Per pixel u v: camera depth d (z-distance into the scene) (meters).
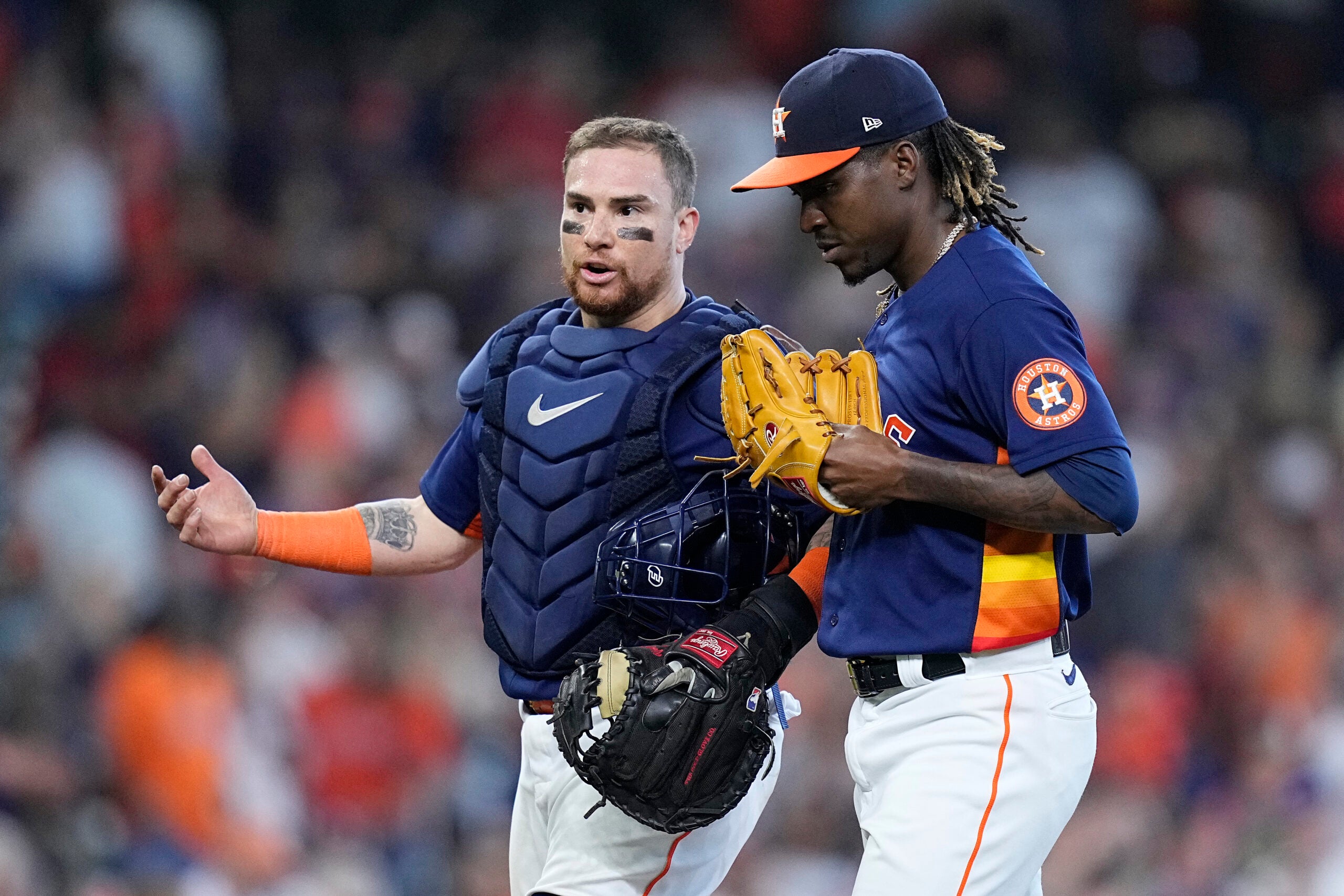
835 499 11.00
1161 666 30.97
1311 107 44.81
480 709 28.70
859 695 11.96
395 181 39.50
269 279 36.66
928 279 11.51
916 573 11.33
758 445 11.25
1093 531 10.80
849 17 43.62
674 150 13.05
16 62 36.53
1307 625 32.22
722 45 42.81
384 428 33.72
